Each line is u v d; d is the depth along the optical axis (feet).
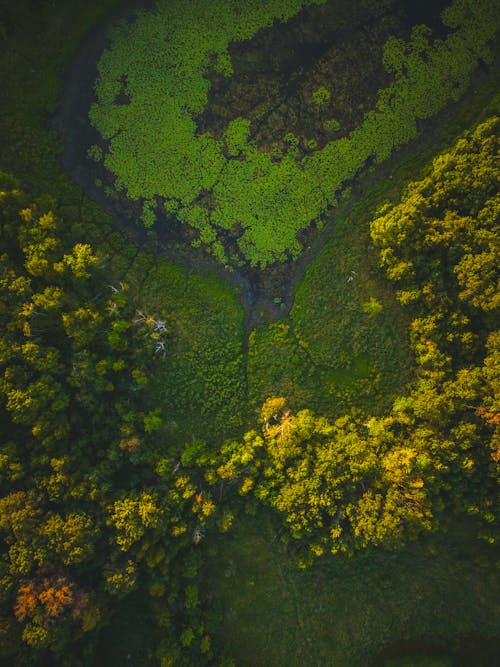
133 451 117.80
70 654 116.78
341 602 129.90
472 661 126.11
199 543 125.90
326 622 129.59
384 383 127.95
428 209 118.93
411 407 120.47
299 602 130.00
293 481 119.03
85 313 115.03
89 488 114.01
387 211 126.82
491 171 112.27
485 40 129.18
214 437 130.41
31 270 114.42
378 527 114.52
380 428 120.37
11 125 131.13
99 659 126.21
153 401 129.90
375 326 129.29
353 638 128.88
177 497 116.37
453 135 130.52
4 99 131.13
